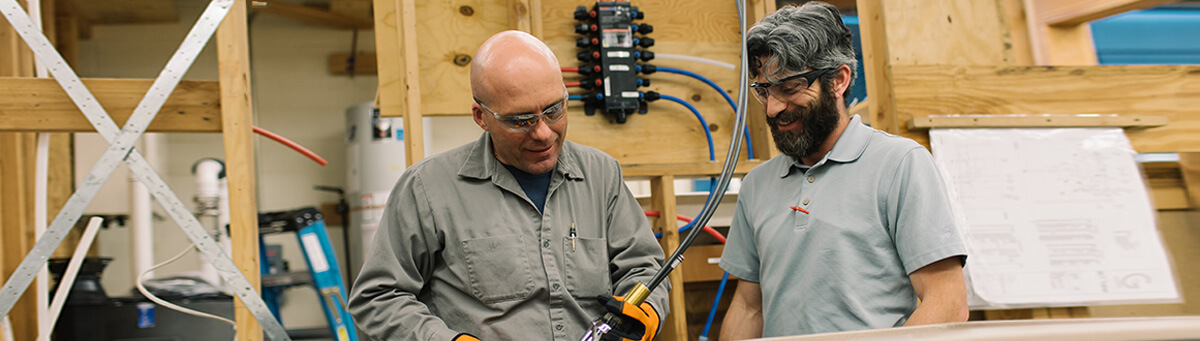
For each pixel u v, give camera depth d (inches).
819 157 57.4
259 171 150.9
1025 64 95.5
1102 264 82.3
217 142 148.2
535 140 51.8
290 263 150.8
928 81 85.6
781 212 57.5
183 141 146.8
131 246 133.9
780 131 56.0
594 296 54.9
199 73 150.9
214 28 84.3
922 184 51.6
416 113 88.4
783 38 53.4
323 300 118.6
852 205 53.6
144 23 150.3
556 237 54.9
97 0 141.6
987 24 89.4
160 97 82.7
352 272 144.5
